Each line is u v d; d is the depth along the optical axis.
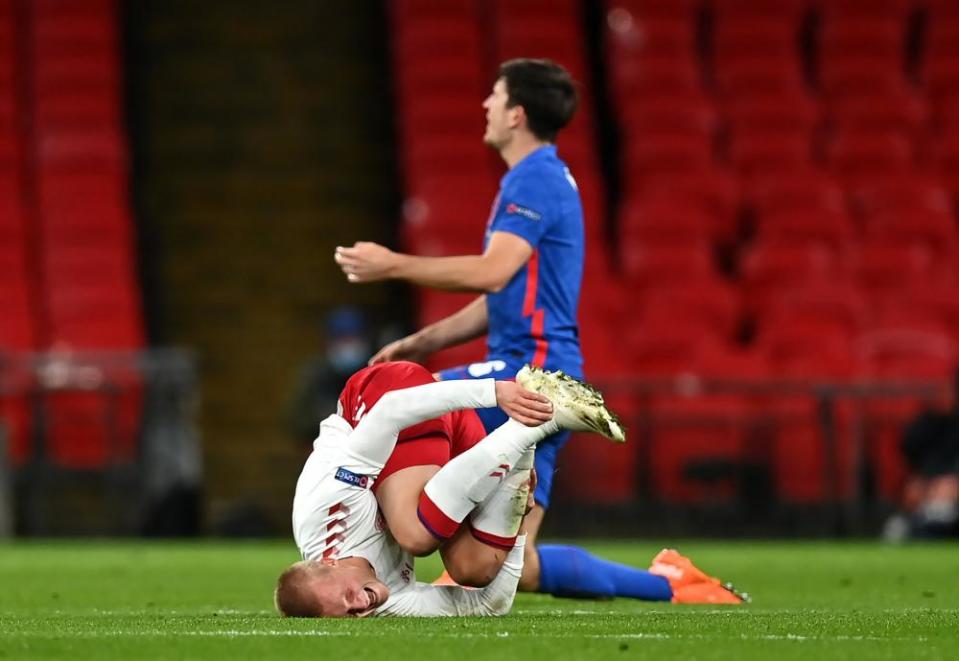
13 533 48.25
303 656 13.36
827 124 66.94
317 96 66.94
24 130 62.97
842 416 48.59
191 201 63.66
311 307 61.34
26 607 22.16
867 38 68.69
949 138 66.19
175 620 17.91
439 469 17.91
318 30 68.44
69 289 56.41
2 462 47.00
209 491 56.25
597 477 48.34
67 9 65.00
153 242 62.19
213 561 36.38
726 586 22.39
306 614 17.30
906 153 64.94
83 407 48.75
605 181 67.38
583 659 13.14
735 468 48.75
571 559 21.41
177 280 61.34
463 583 18.16
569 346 21.86
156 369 48.88
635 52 67.12
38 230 59.66
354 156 65.81
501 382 17.36
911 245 60.72
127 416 48.91
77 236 58.59
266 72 67.12
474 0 68.75
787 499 48.69
